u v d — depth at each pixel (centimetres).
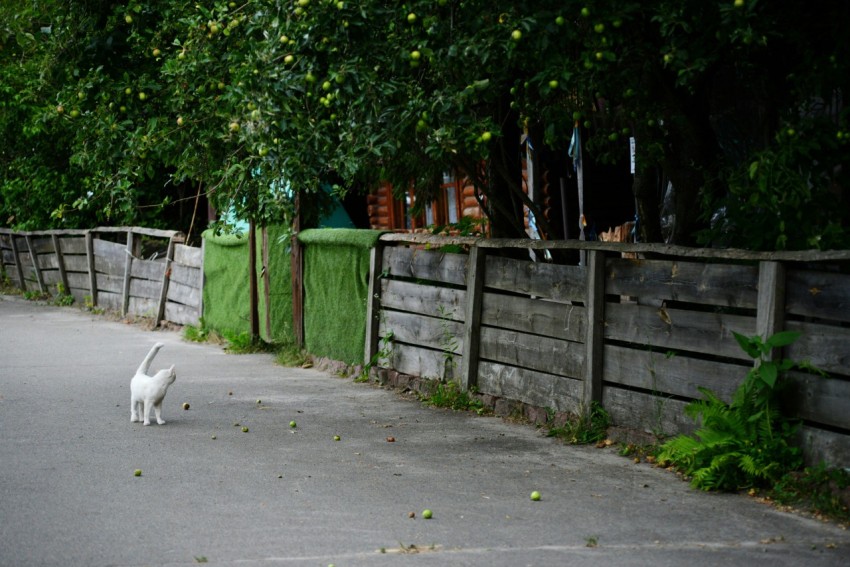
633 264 880
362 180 1220
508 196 1180
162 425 995
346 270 1326
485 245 1056
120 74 1105
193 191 2453
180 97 1042
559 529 641
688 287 823
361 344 1295
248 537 621
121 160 1091
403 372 1216
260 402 1125
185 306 1856
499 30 726
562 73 734
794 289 733
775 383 736
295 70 796
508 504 703
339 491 739
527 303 1010
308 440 923
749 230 805
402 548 598
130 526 645
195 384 1255
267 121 816
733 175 805
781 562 571
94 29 1101
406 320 1205
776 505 693
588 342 919
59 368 1402
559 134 985
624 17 709
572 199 1564
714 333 802
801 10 784
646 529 640
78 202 1130
